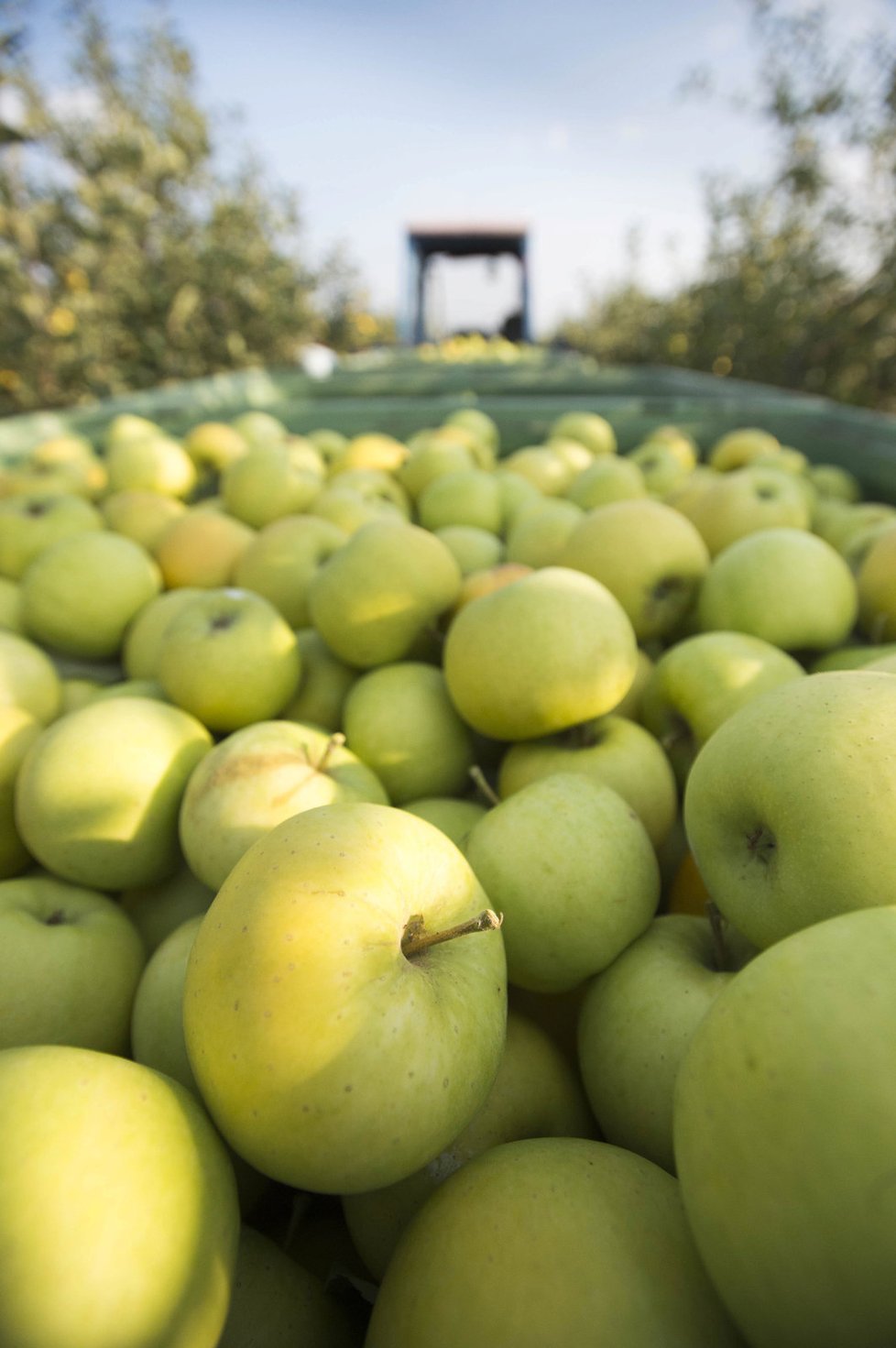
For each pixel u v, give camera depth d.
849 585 2.28
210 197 13.31
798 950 0.85
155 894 1.81
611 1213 0.96
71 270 11.03
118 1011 1.47
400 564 2.26
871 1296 0.71
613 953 1.44
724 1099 0.81
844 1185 0.71
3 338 10.27
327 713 2.37
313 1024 0.91
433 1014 0.99
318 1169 0.93
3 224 10.41
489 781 2.24
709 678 1.90
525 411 5.28
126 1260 0.78
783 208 11.80
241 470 3.44
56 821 1.61
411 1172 0.98
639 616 2.39
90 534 2.73
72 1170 0.81
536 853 1.43
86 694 2.50
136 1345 0.77
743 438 4.16
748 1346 0.86
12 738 1.84
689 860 1.78
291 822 1.13
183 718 1.90
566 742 1.94
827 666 2.16
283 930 0.96
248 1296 1.07
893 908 0.88
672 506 3.34
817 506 3.45
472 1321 0.88
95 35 12.11
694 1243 0.94
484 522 3.34
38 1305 0.73
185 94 12.97
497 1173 1.04
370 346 18.66
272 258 13.58
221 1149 0.99
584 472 3.62
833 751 1.09
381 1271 1.18
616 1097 1.27
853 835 1.04
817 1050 0.76
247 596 2.21
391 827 1.15
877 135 10.34
